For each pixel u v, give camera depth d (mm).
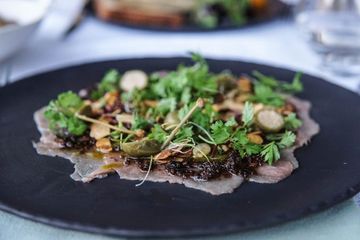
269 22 675
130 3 667
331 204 321
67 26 682
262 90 449
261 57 601
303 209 314
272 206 319
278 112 415
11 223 326
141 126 398
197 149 365
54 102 423
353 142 391
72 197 330
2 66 566
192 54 476
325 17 609
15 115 435
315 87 475
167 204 324
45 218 308
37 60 585
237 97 451
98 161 370
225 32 673
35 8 594
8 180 346
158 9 662
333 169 357
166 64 535
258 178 348
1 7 605
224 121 398
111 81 472
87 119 403
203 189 336
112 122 411
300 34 629
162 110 418
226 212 315
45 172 357
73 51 615
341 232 319
